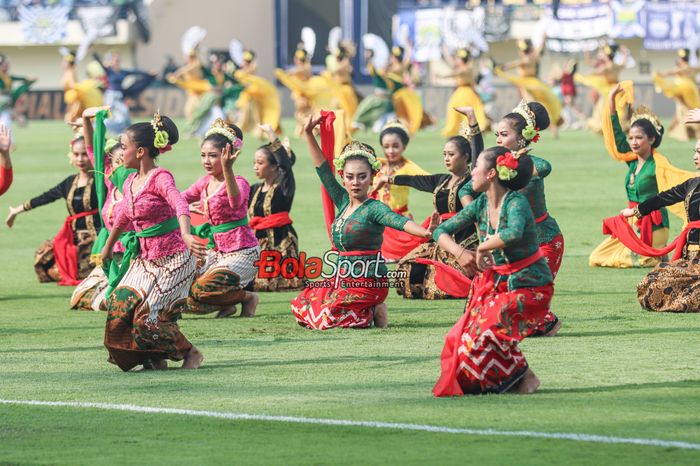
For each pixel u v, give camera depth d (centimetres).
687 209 2359
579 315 2300
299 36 12331
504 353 1605
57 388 1706
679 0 11194
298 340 2094
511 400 1578
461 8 11381
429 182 2455
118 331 1814
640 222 2864
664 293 2323
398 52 8300
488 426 1438
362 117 7888
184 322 2330
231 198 2062
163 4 12650
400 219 2141
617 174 5350
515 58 11500
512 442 1366
